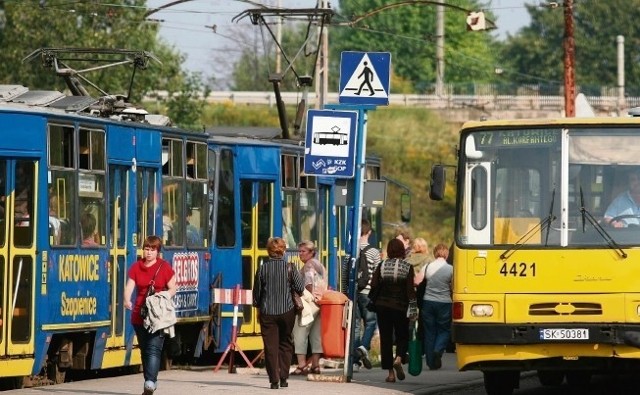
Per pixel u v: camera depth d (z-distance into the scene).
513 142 25.86
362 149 28.77
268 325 27.12
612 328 25.08
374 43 152.50
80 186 28.50
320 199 40.66
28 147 26.91
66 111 28.64
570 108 57.16
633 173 25.52
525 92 124.44
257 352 36.62
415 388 28.81
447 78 153.12
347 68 28.73
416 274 35.59
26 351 26.59
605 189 25.52
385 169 111.94
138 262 24.45
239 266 35.72
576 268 25.31
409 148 114.00
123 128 30.34
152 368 24.25
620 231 25.34
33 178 26.98
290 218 38.38
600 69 162.88
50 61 35.25
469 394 28.38
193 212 33.69
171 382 28.58
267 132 41.06
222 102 115.75
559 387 30.72
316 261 30.78
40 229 26.98
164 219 32.22
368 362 33.22
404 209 46.25
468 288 25.64
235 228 35.66
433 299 31.95
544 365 25.45
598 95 122.38
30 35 71.19
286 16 44.78
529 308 25.33
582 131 25.70
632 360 25.27
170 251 32.34
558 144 25.70
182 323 33.12
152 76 74.06
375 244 47.38
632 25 162.62
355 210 28.95
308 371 31.12
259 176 36.72
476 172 25.91
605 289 25.22
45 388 26.94
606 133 25.69
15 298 26.48
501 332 25.38
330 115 28.62
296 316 29.92
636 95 122.06
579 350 25.20
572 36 57.09
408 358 32.00
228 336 34.88
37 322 26.80
